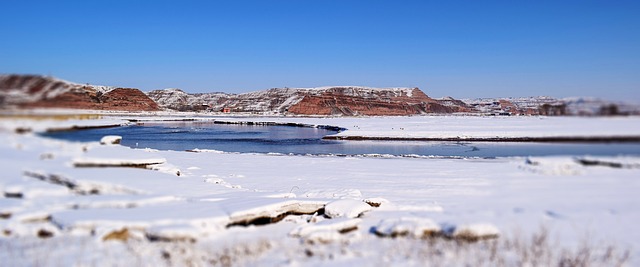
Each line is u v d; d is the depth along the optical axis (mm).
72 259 5781
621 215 5840
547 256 5836
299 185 15797
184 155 26234
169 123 87312
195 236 6953
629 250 5723
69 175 7434
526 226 6855
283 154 29750
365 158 26266
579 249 5863
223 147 36719
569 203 6344
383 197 12727
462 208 8781
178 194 9133
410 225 7836
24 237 6613
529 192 7262
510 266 5609
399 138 42125
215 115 126000
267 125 84438
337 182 16391
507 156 16750
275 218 9344
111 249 6238
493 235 6992
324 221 8758
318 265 5992
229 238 7434
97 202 7430
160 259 5906
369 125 62312
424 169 19281
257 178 17594
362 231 8453
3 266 5469
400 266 5844
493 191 8938
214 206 8680
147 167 11820
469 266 5727
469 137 37594
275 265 5949
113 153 11000
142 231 6934
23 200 6898
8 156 6375
